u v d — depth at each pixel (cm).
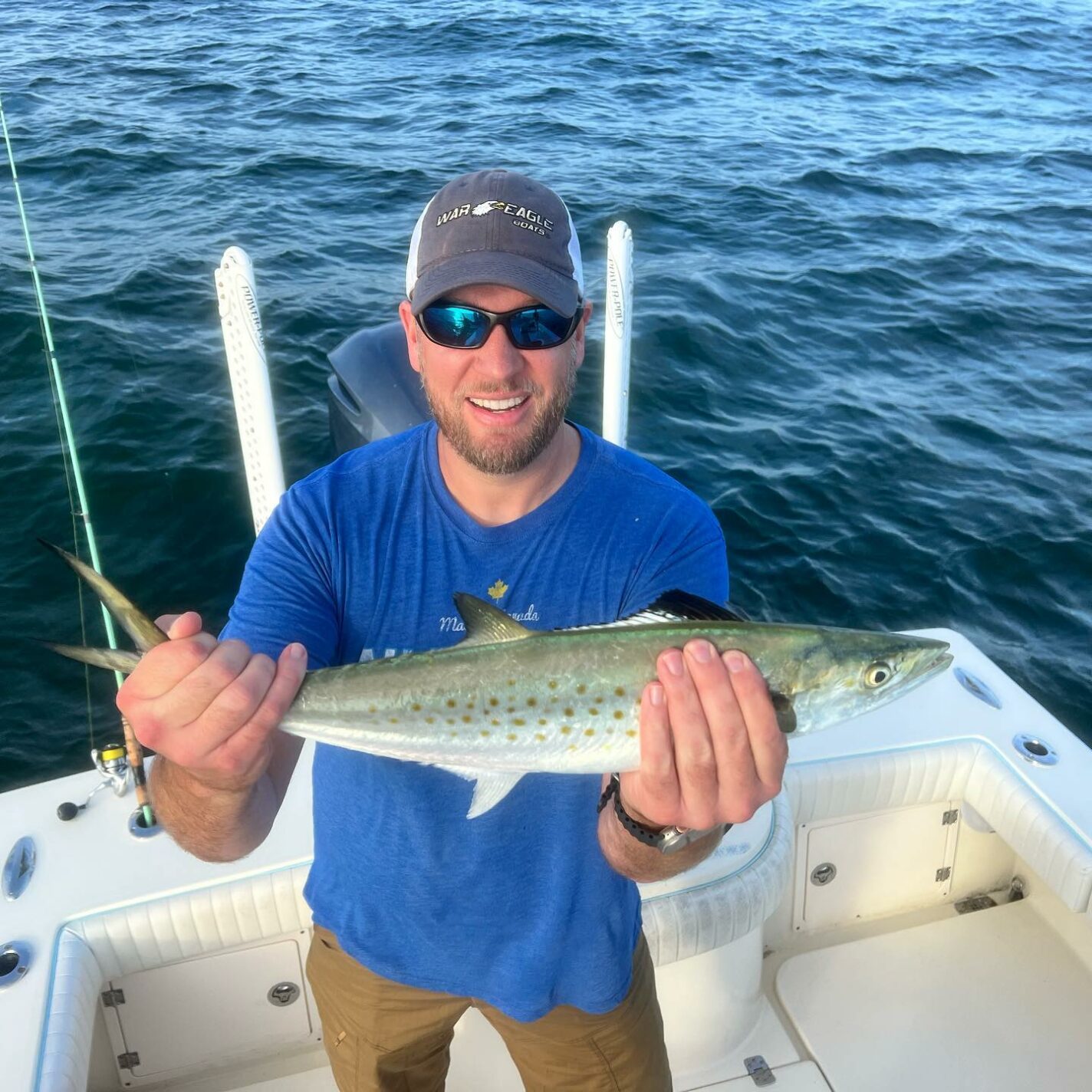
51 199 522
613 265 148
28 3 1048
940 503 315
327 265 452
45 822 139
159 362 372
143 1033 138
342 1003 107
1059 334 424
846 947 163
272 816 94
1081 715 244
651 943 130
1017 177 626
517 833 97
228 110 679
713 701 77
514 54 860
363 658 96
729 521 306
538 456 91
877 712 161
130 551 288
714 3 1150
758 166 620
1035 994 155
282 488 147
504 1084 140
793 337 417
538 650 91
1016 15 1157
